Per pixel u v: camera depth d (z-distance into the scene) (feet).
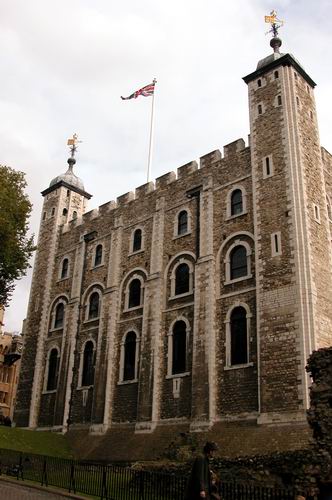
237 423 78.95
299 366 73.31
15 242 102.17
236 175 96.63
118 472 55.26
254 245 87.56
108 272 114.73
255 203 89.15
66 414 108.68
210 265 92.53
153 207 111.65
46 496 53.06
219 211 96.73
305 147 89.86
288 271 79.92
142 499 49.21
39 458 64.13
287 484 51.93
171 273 100.68
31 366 123.95
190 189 103.81
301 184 84.64
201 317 90.07
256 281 83.87
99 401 102.53
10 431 98.37
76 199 143.54
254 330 82.53
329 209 94.07
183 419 86.94
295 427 70.08
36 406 117.60
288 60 94.99
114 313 108.37
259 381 77.25
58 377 115.14
